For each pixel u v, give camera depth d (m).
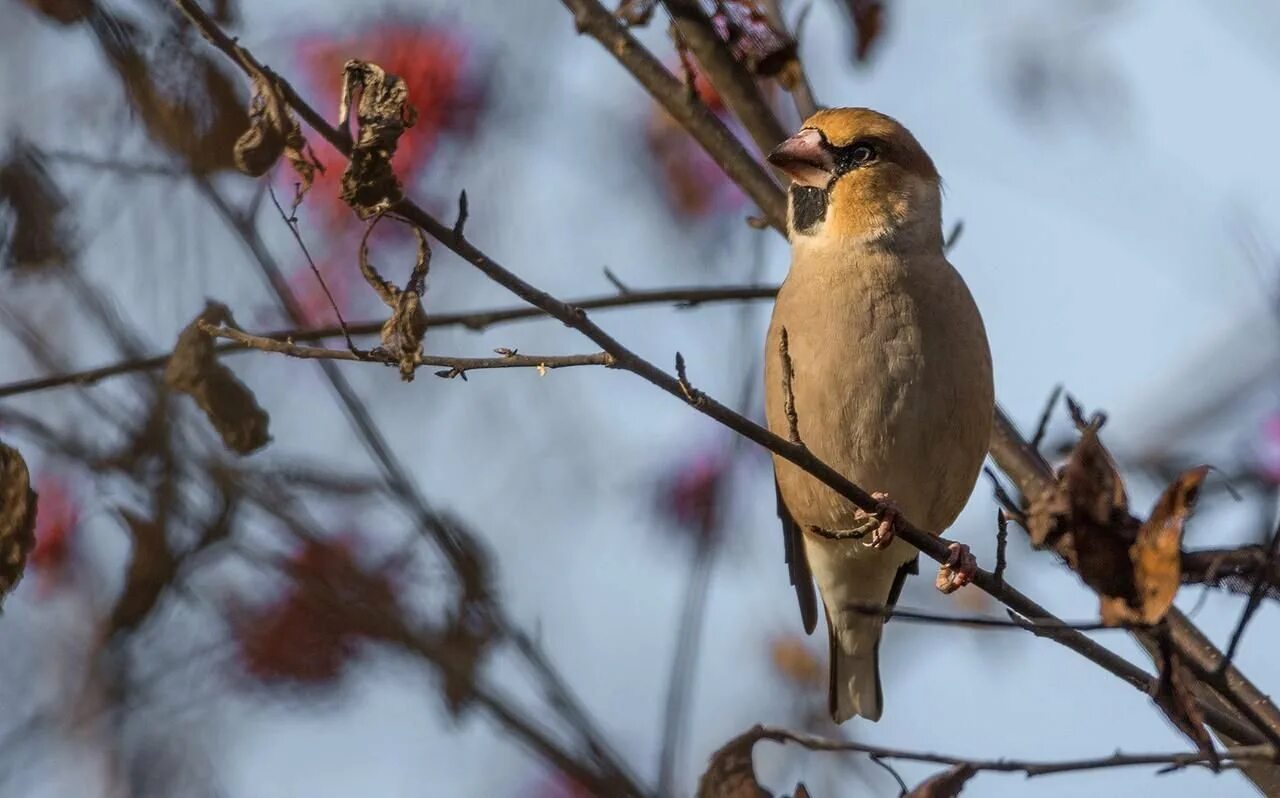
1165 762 5.91
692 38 10.10
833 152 9.80
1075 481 5.95
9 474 7.73
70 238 8.47
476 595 8.08
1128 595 5.85
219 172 8.10
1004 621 5.73
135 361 8.16
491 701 7.86
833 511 9.66
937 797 6.23
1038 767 6.09
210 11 8.05
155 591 8.05
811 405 9.49
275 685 8.30
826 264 9.63
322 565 8.16
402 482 8.24
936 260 9.64
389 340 6.43
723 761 7.17
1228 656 5.92
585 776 7.74
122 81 8.05
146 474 8.10
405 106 6.39
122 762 8.32
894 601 10.24
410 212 6.34
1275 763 5.81
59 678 8.51
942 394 9.42
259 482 8.22
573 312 6.45
